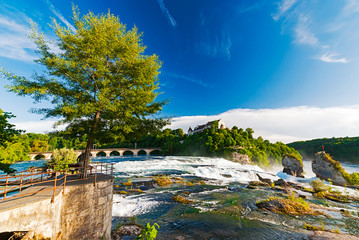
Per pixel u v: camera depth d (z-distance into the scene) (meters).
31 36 8.60
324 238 11.30
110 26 10.22
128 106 9.66
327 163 36.34
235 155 87.88
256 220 14.34
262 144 113.12
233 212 15.96
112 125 10.16
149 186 24.88
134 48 10.74
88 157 9.60
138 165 49.59
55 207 5.76
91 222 7.59
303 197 22.75
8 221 4.29
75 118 9.30
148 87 11.57
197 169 43.47
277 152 110.25
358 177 32.09
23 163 63.94
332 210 17.50
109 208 9.08
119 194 19.83
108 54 9.94
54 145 100.19
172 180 30.38
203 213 15.50
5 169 13.73
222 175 39.91
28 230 4.76
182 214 15.11
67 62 8.62
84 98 9.38
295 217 15.20
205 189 25.27
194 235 11.50
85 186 7.43
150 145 140.75
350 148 131.38
